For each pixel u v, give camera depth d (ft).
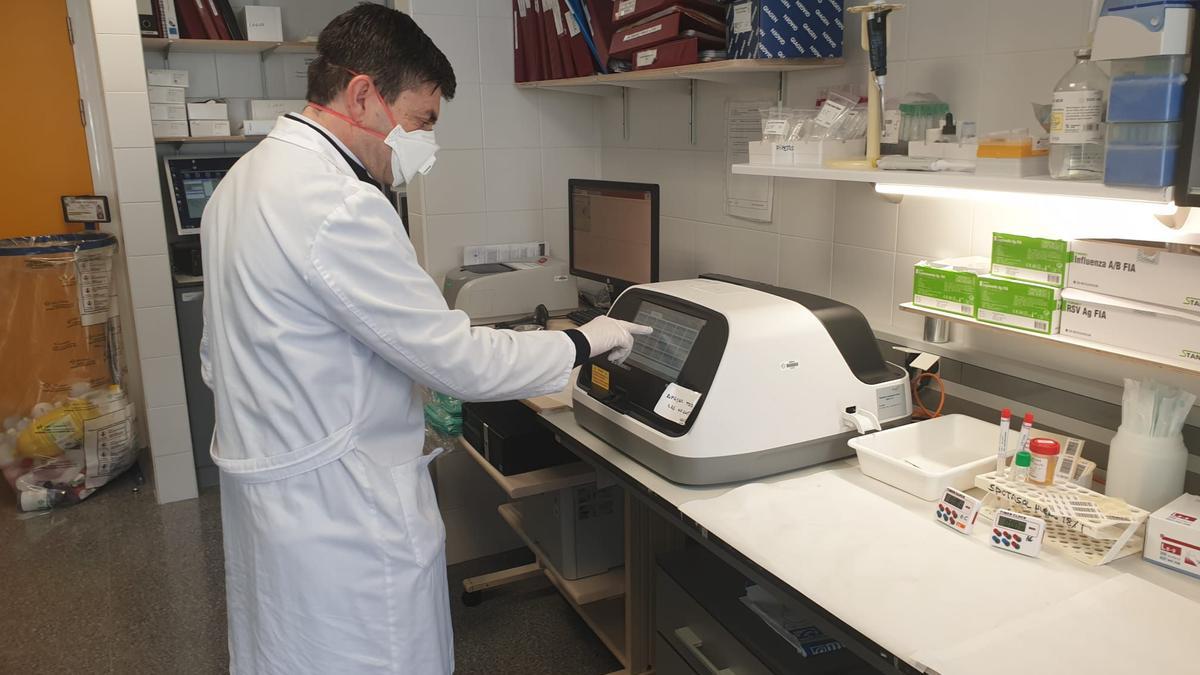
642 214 8.57
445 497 9.78
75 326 11.97
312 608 4.74
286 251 4.37
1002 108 5.91
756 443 5.45
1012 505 4.81
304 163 4.58
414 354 4.60
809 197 7.71
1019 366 5.88
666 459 5.51
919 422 5.81
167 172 12.80
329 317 4.51
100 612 9.29
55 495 11.83
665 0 7.55
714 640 5.83
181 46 12.59
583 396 6.48
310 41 12.77
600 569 8.05
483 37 10.28
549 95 10.77
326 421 4.61
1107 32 4.08
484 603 9.18
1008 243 5.32
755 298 5.96
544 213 11.07
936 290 5.77
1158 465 4.66
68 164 12.82
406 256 4.68
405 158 5.03
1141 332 4.67
